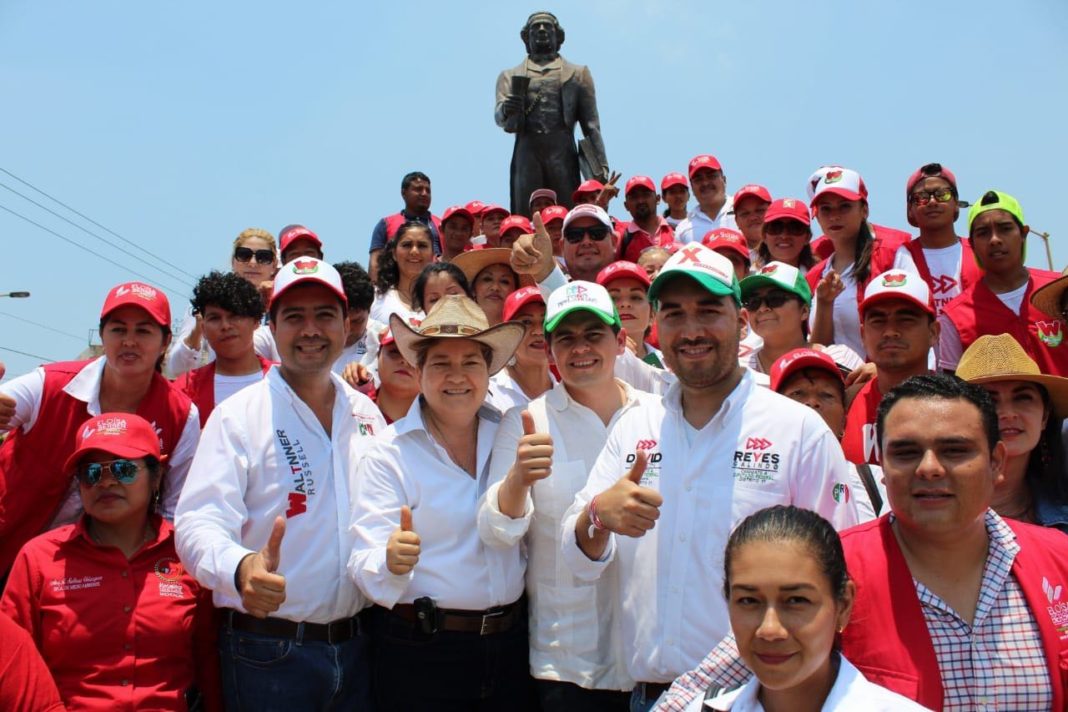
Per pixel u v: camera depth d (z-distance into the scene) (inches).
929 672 114.1
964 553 118.3
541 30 525.7
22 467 196.5
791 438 142.3
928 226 266.4
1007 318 231.3
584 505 148.3
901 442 117.5
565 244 293.3
